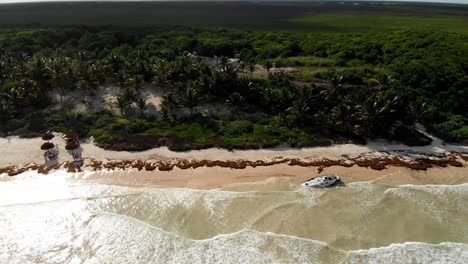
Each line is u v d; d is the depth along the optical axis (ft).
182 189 131.95
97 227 113.19
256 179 138.41
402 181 137.08
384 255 100.37
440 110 197.77
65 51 302.66
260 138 167.63
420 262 98.02
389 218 115.55
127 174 142.51
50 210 121.39
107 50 299.79
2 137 174.09
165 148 161.99
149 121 187.93
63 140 169.99
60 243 107.45
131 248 104.73
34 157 155.43
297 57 307.37
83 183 136.67
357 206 121.19
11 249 105.40
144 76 224.94
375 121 167.43
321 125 177.99
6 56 271.28
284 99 195.11
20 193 130.72
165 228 112.37
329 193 128.36
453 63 233.14
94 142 168.25
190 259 100.12
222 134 173.58
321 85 215.10
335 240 106.22
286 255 100.58
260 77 237.04
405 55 266.77
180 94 198.59
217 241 106.32
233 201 124.36
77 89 222.69
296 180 137.49
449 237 107.76
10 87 210.38
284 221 114.01
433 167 147.33
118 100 189.47
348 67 269.03
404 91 205.05
